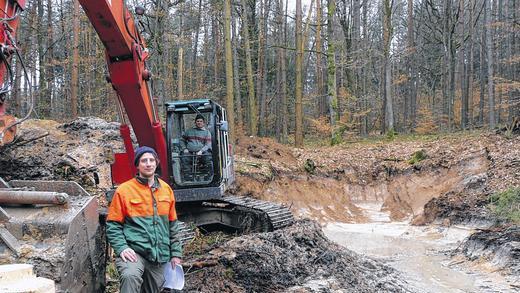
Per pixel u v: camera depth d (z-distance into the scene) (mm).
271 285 6660
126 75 6539
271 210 9195
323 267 7551
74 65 16469
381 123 31719
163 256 4309
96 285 4863
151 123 7324
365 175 17344
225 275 6668
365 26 32000
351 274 7562
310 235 8406
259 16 28953
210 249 7672
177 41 20578
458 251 10227
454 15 28484
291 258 7418
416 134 27047
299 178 16609
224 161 9062
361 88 32312
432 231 12734
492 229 10398
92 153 11883
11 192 4457
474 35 32438
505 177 13391
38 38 21781
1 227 4199
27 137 11789
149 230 4227
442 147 17312
